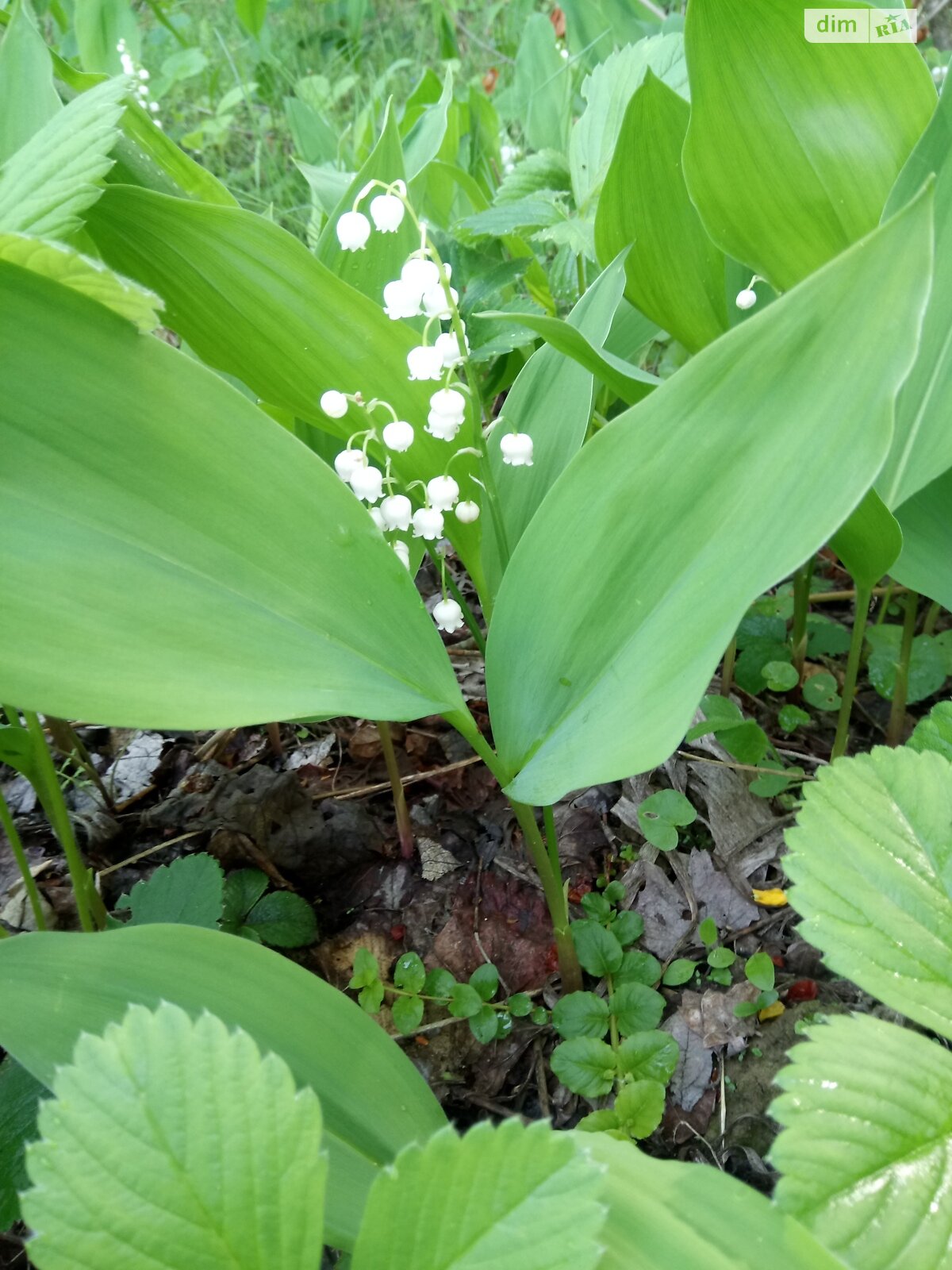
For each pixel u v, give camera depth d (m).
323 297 0.25
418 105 0.56
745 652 0.43
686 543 0.22
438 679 0.23
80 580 0.20
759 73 0.29
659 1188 0.17
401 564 0.23
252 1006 0.21
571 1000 0.31
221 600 0.21
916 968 0.19
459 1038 0.32
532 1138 0.15
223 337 0.28
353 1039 0.22
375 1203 0.15
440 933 0.35
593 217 0.43
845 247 0.32
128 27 0.63
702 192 0.32
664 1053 0.28
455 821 0.39
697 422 0.22
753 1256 0.16
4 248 0.19
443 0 1.01
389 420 0.28
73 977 0.21
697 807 0.38
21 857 0.30
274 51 0.99
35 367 0.21
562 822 0.38
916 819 0.20
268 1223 0.14
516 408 0.34
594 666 0.23
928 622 0.45
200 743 0.44
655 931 0.34
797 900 0.19
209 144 0.84
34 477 0.21
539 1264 0.14
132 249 0.26
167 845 0.38
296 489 0.22
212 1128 0.15
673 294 0.37
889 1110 0.17
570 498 0.24
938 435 0.30
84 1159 0.14
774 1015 0.31
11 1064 0.26
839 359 0.20
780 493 0.20
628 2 0.70
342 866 0.37
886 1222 0.16
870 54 0.28
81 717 0.19
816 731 0.42
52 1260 0.14
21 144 0.30
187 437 0.22
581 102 0.69
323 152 0.67
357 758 0.42
